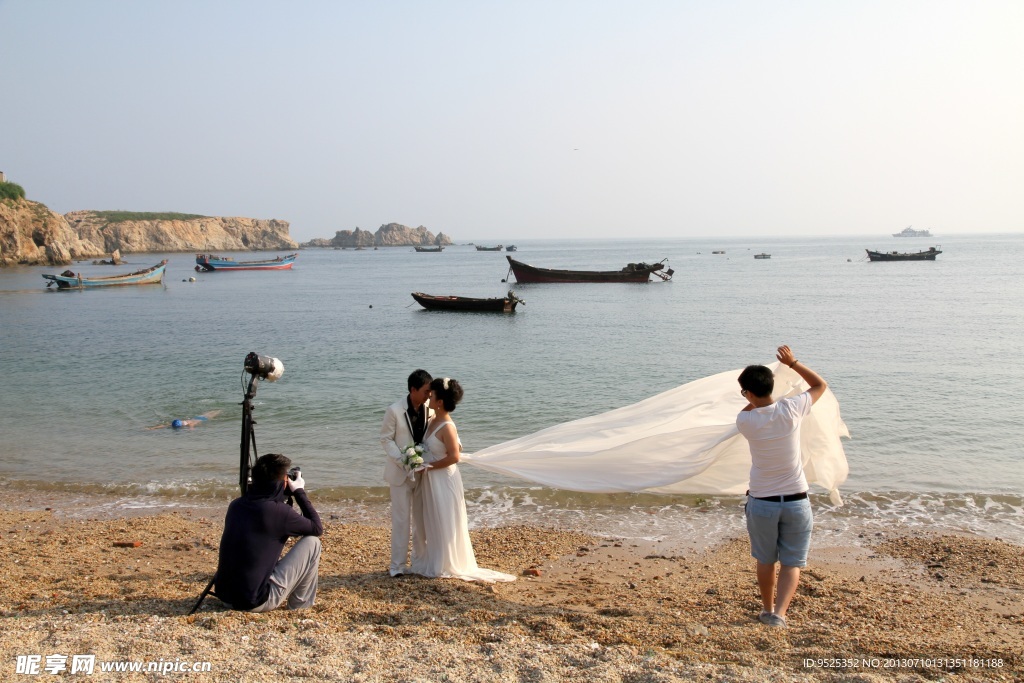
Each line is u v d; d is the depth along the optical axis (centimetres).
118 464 1373
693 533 975
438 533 696
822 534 966
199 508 1123
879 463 1327
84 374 2514
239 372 2548
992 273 8506
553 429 744
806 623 609
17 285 8425
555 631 547
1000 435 1520
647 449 672
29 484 1248
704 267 11294
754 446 558
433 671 461
